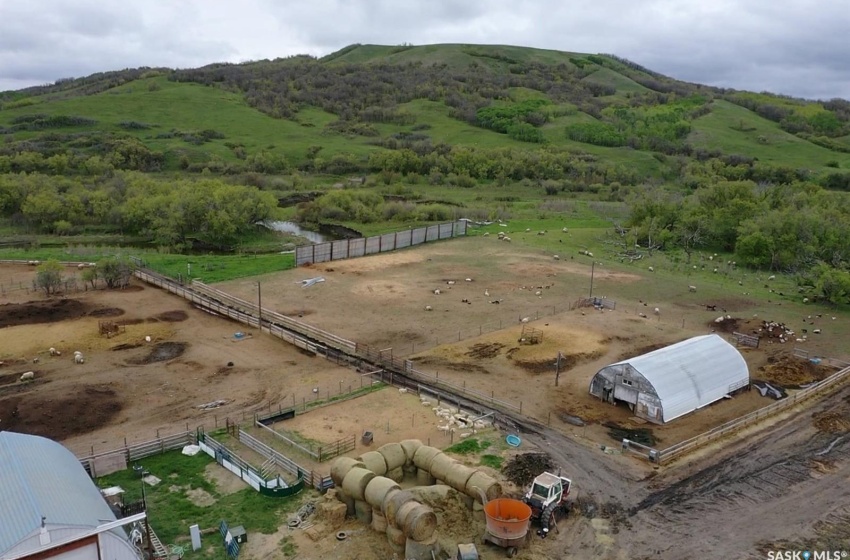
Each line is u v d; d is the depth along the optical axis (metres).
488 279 78.25
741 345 56.88
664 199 113.06
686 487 33.66
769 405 43.38
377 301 67.75
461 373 48.97
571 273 82.50
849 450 38.12
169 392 44.31
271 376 47.59
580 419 41.72
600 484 33.66
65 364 48.78
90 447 36.09
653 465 35.88
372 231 117.88
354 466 30.30
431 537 26.73
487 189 164.38
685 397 42.59
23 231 106.62
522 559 27.17
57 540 22.30
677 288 76.69
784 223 89.75
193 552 26.98
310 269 80.88
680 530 29.83
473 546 26.16
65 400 42.03
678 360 44.78
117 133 176.12
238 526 28.42
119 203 114.25
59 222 107.19
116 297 66.88
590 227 116.94
